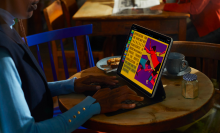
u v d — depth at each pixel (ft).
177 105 2.81
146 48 3.16
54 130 2.54
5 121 2.34
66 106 3.00
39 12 12.09
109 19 7.18
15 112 2.34
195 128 2.99
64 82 3.42
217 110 3.18
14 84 2.36
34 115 2.77
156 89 2.93
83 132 3.45
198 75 3.62
